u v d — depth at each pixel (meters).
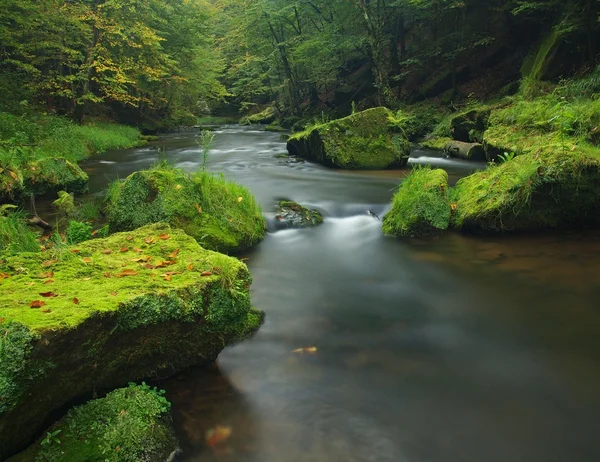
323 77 28.81
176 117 32.22
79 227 5.84
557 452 2.66
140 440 2.46
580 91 11.41
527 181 6.15
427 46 23.17
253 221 6.59
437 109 19.94
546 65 14.88
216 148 18.00
